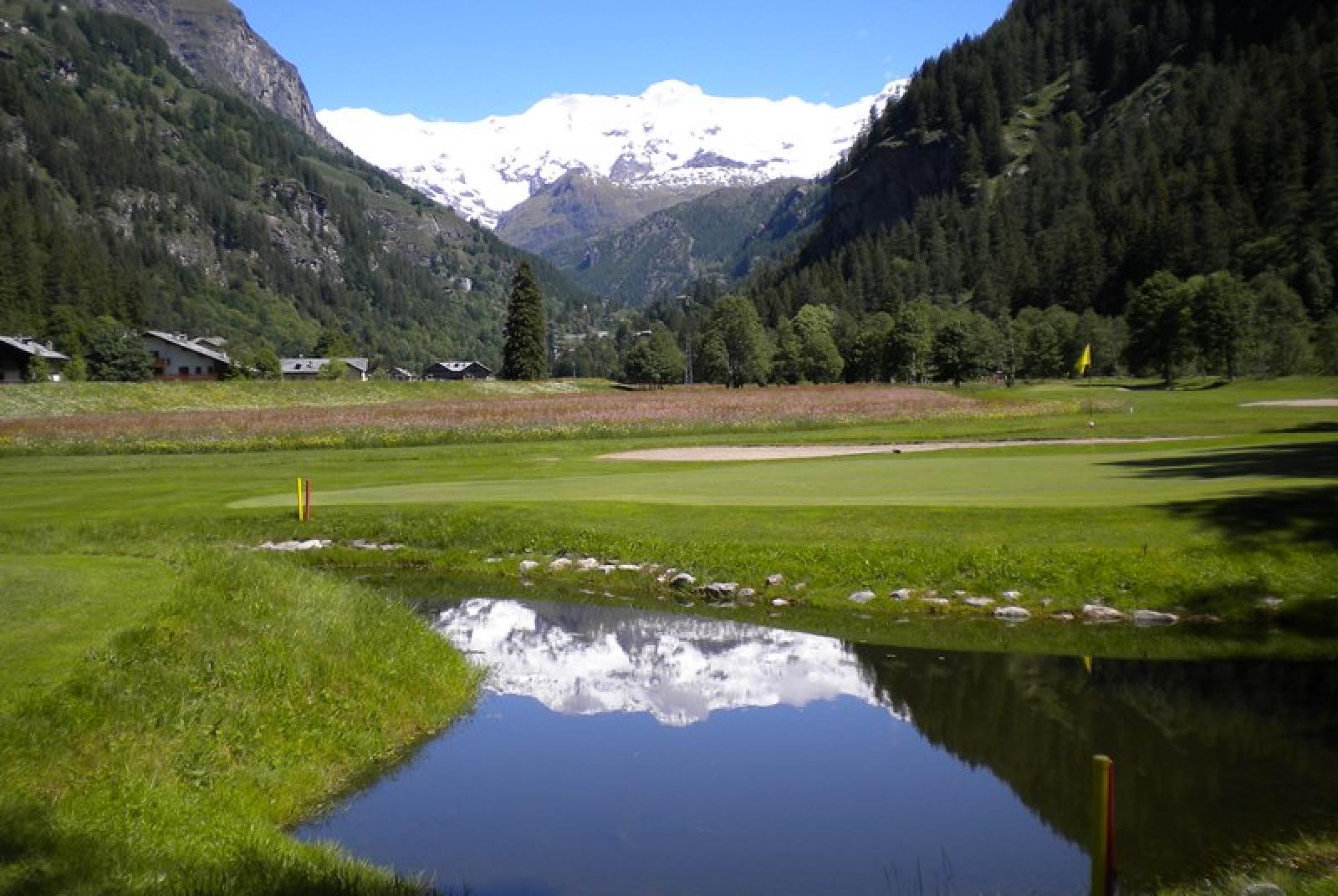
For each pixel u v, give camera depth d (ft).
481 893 27.22
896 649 52.60
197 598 43.96
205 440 161.99
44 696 31.68
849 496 81.92
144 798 28.86
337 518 84.74
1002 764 36.17
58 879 22.94
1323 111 621.31
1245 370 375.25
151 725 32.78
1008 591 59.47
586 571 71.67
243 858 26.07
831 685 46.32
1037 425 184.03
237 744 34.30
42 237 607.37
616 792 34.30
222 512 88.43
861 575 63.72
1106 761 19.62
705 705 43.93
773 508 77.00
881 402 209.15
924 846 29.78
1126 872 27.40
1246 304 372.38
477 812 32.78
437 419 178.09
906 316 454.40
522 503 85.66
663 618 60.64
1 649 35.99
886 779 35.06
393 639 48.26
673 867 28.63
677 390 279.28
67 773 28.96
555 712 43.27
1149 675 46.98
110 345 431.02
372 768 37.04
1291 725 39.73
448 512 84.02
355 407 192.65
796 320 551.18
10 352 358.64
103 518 86.94
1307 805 31.55
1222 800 32.01
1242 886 24.95
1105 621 55.72
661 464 124.26
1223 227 552.41
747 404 199.52
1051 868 28.14
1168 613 55.52
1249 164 610.24
